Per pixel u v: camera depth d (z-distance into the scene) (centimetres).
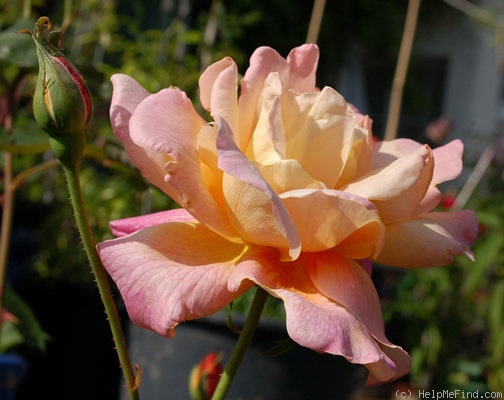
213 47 99
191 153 22
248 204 21
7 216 49
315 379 58
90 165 97
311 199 21
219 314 58
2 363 57
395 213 23
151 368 60
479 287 109
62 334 86
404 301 101
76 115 23
